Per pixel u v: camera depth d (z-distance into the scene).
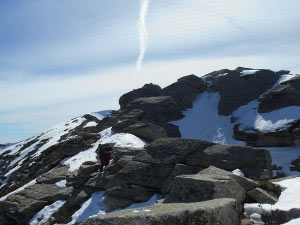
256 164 13.94
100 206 17.47
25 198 22.50
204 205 7.93
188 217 7.30
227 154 14.76
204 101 42.16
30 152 50.56
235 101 38.09
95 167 21.95
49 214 19.67
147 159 17.06
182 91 42.28
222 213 7.90
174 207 7.92
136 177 16.66
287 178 12.70
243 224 8.72
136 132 27.70
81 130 46.56
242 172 13.77
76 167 24.42
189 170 14.95
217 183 9.63
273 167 24.59
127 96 41.22
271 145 29.08
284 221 8.78
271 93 34.03
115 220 6.81
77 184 21.53
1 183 37.19
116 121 36.41
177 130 34.00
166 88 43.38
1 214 22.28
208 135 33.78
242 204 10.21
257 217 9.23
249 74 40.66
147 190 16.06
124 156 19.34
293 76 37.50
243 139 31.36
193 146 16.11
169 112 37.84
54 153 31.89
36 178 27.42
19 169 38.41
